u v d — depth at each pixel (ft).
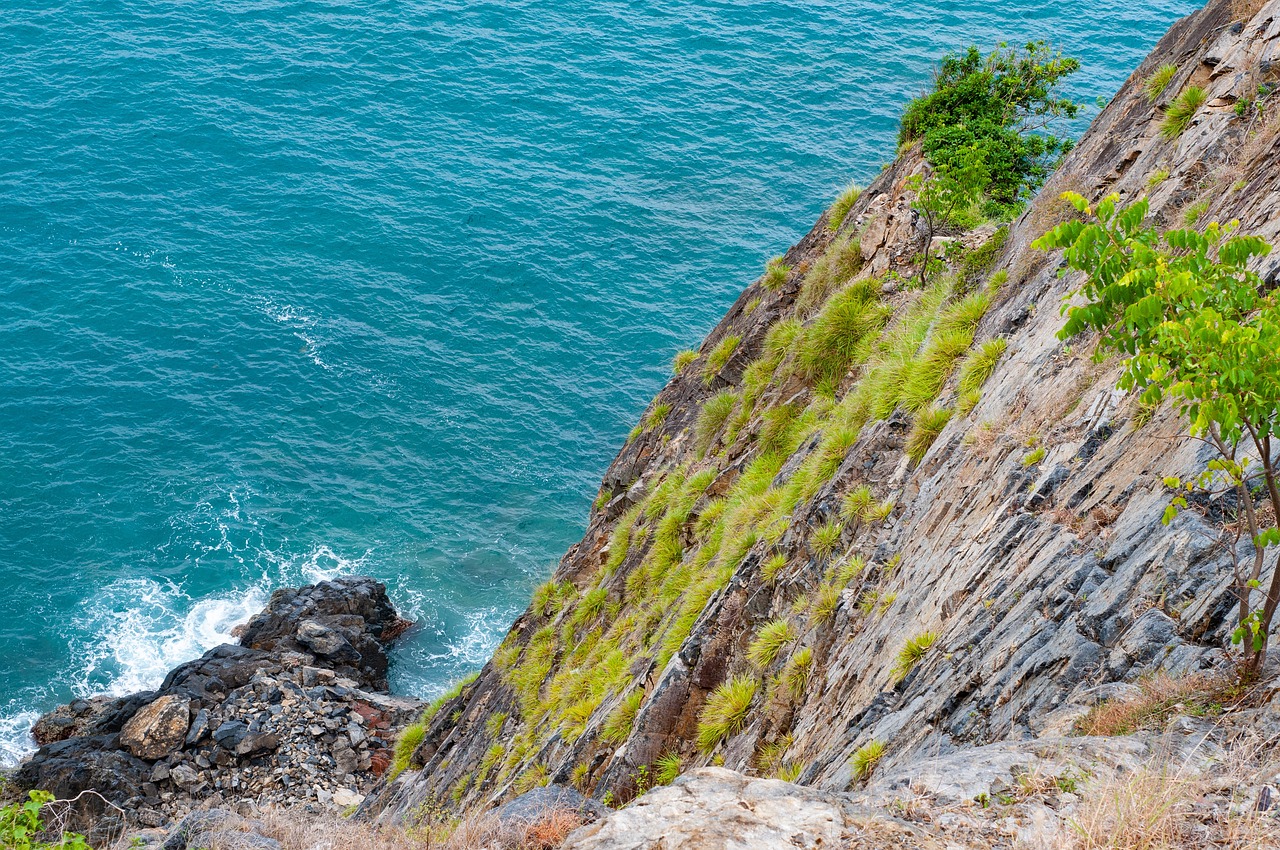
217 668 141.38
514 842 36.52
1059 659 29.63
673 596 74.84
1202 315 21.95
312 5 313.12
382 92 278.46
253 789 124.98
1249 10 57.47
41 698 146.20
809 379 82.33
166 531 171.53
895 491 53.57
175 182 242.99
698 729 55.67
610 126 269.85
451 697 109.09
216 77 277.85
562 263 228.84
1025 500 39.11
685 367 116.67
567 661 86.74
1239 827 19.90
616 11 321.32
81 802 119.85
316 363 203.92
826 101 282.56
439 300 219.61
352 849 41.24
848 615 48.55
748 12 324.60
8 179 237.25
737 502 77.25
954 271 75.72
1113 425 37.83
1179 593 28.09
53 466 178.40
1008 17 326.65
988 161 89.97
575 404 200.85
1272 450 28.81
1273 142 43.98
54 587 160.97
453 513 181.47
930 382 58.18
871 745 35.63
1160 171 53.52
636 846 23.97
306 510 178.19
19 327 203.00
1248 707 23.68
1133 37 314.14
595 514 116.57
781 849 22.80
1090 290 25.54
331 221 235.81
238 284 218.59
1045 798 22.76
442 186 247.91
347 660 149.48
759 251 234.17
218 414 191.52
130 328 206.49
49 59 278.26
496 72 288.71
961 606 37.81
